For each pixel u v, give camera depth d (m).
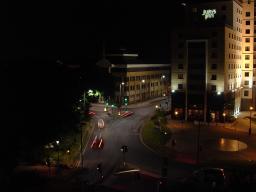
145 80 136.25
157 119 90.19
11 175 46.09
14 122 54.88
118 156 65.94
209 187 32.09
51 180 44.78
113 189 44.78
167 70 154.62
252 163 57.88
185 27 94.00
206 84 92.69
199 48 92.94
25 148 54.25
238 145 71.38
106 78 120.94
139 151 69.00
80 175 52.88
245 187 29.03
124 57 127.69
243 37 107.94
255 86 108.50
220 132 82.69
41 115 58.81
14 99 58.53
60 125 63.22
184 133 81.62
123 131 85.38
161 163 61.22
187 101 95.12
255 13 106.31
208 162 60.25
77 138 74.81
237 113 105.50
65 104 67.31
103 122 89.56
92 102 122.12
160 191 35.81
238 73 105.25
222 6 97.19
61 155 62.88
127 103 123.94
